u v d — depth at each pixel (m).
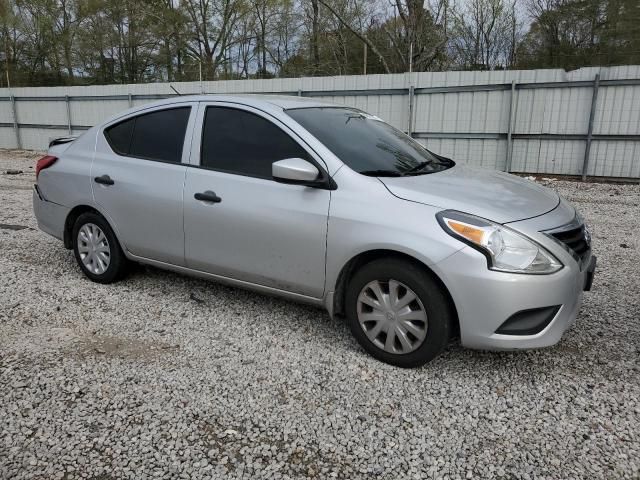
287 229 3.46
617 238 6.57
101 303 4.27
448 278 2.94
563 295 2.96
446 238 2.95
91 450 2.49
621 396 2.96
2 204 8.53
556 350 3.50
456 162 4.38
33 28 32.41
